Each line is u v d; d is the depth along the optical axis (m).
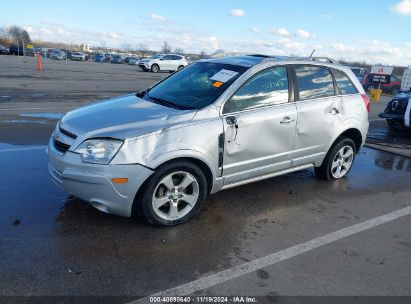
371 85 25.67
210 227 4.01
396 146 8.36
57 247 3.45
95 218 4.02
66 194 4.56
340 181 5.72
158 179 3.70
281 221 4.26
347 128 5.41
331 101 5.18
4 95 12.41
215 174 4.11
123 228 3.86
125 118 3.88
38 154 6.05
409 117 9.09
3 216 3.95
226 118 4.09
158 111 4.07
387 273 3.35
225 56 5.38
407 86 23.81
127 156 3.51
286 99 4.71
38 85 16.02
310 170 6.14
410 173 6.37
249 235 3.90
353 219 4.42
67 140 3.72
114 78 23.06
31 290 2.86
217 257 3.45
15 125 8.05
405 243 3.91
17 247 3.40
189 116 3.93
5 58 44.41
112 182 3.51
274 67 4.68
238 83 4.31
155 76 27.91
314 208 4.67
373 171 6.35
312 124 4.94
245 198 4.84
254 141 4.34
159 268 3.23
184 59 35.31
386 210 4.73
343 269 3.38
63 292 2.86
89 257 3.32
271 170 4.69
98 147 3.53
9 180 4.90
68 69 29.30
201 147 3.86
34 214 4.03
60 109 10.35
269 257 3.50
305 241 3.84
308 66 5.07
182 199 3.97
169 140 3.69
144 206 3.71
